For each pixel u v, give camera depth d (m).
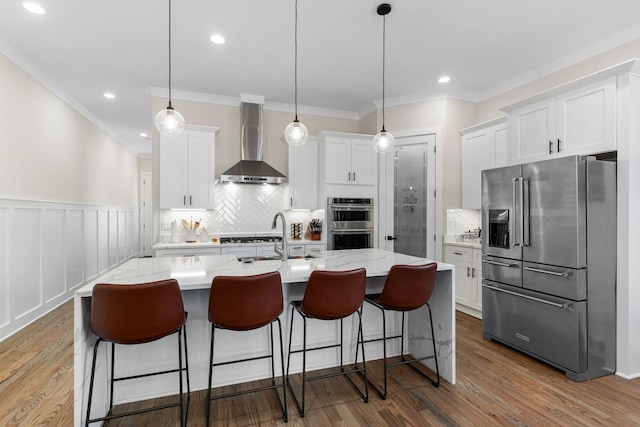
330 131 5.05
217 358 2.29
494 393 2.26
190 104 4.55
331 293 2.01
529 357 2.81
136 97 4.62
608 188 2.50
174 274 2.07
